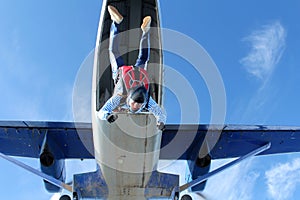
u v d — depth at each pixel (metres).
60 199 8.59
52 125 9.77
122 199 8.41
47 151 9.50
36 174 8.39
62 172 10.12
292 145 11.06
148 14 6.59
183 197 8.62
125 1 6.58
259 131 10.30
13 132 9.90
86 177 8.41
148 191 8.39
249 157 9.38
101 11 6.60
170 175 8.45
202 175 9.35
